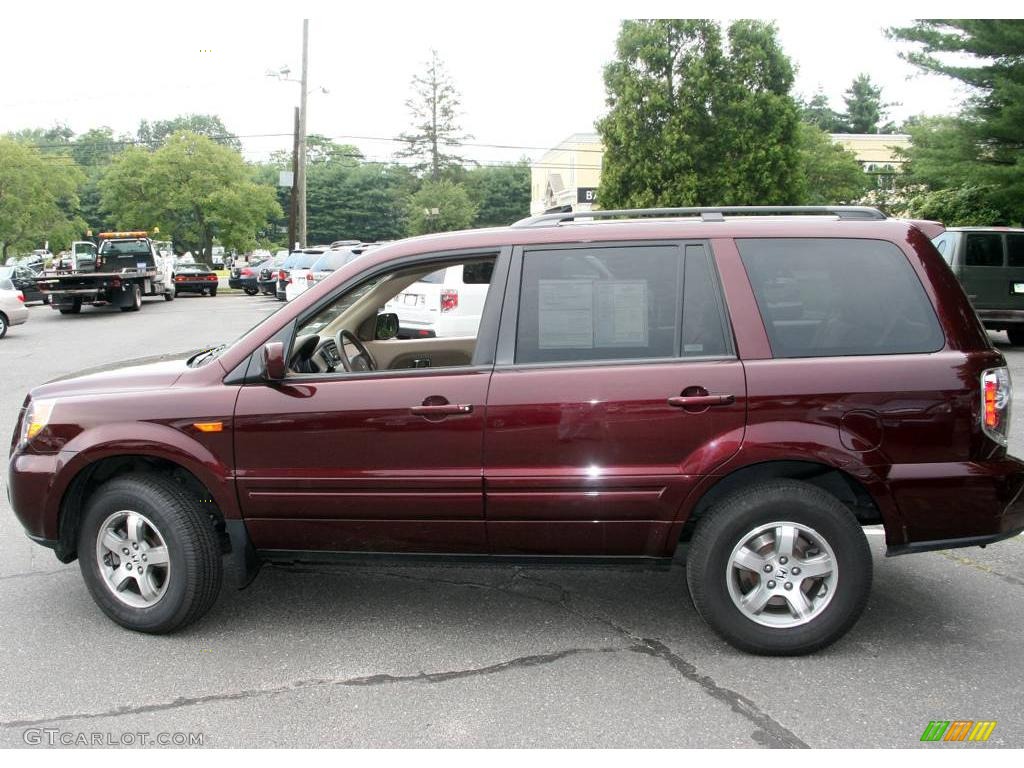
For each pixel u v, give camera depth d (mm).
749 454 3672
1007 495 3709
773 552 3785
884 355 3732
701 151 26328
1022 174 18594
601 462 3768
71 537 4305
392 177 80812
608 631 4160
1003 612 4328
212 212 50906
